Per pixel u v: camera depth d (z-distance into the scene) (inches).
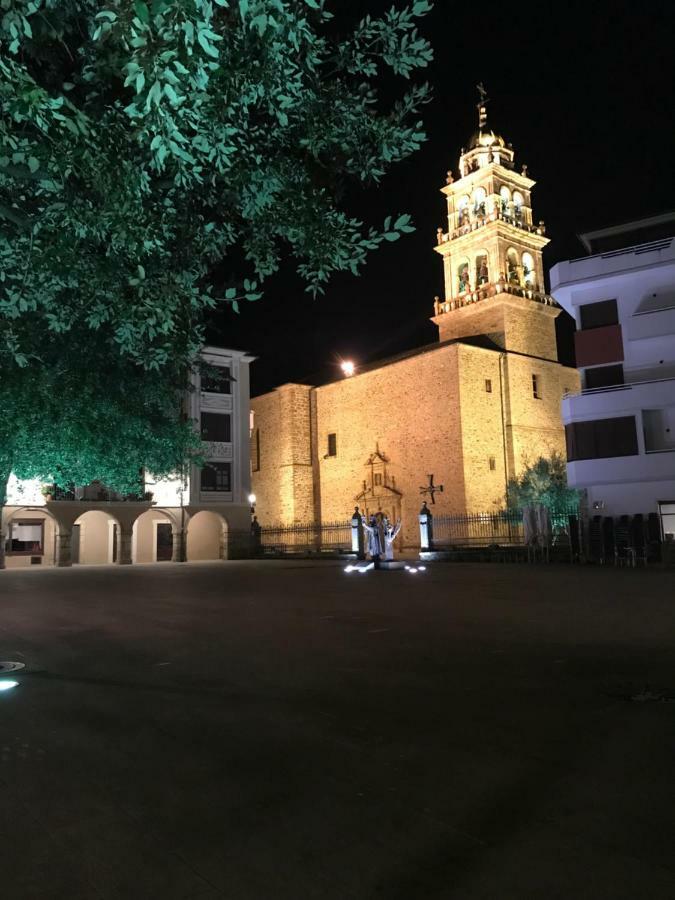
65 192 232.7
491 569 998.4
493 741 198.1
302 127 261.0
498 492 1679.4
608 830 140.4
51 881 124.1
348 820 147.3
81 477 624.7
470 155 1924.2
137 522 1563.7
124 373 533.0
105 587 781.9
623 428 1172.5
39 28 217.3
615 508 1186.6
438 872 125.1
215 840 139.3
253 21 185.6
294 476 2037.4
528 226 1910.7
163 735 208.5
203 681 280.1
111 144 217.0
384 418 1849.2
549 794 159.2
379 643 363.9
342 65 249.1
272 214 268.7
